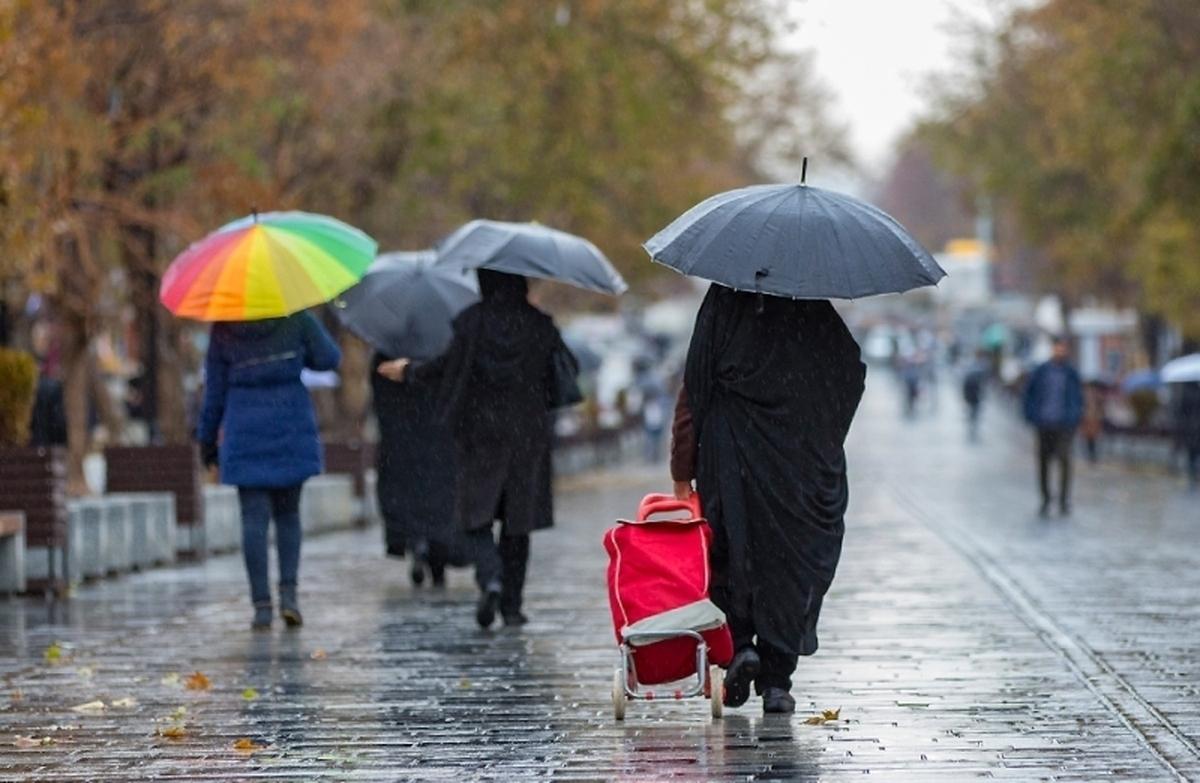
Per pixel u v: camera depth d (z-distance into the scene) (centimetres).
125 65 6662
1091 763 2283
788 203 2495
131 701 2811
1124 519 7000
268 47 7169
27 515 4400
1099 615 3797
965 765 2275
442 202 9794
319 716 2677
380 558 5456
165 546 5294
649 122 10394
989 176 15462
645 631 2502
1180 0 9544
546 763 2319
